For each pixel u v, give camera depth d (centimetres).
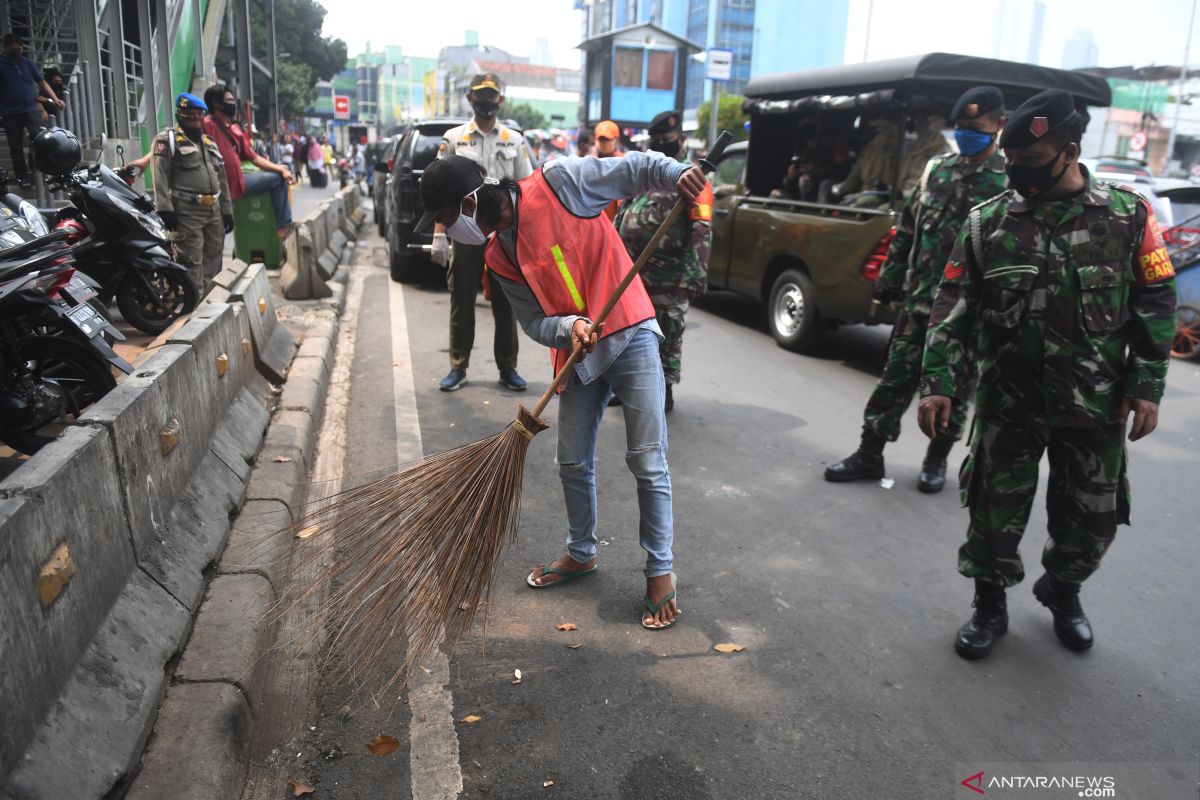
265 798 232
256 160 930
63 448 233
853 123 808
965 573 312
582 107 3005
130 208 627
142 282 654
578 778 244
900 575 369
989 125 415
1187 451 543
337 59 5559
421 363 692
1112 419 283
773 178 895
